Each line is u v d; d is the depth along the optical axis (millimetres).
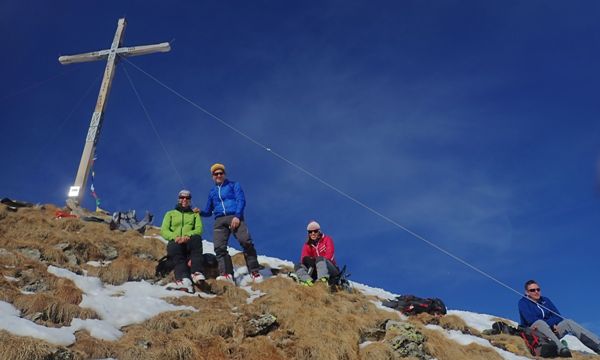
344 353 8445
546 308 11469
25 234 11562
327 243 12719
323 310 9945
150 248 12656
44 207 14602
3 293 8016
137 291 10000
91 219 13797
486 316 14188
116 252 11938
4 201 13797
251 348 8188
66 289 8594
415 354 8844
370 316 10430
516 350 10477
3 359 6117
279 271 13484
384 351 8641
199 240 11258
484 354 9742
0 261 9578
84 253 11375
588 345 10984
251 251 12305
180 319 8617
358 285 14656
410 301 11836
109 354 7070
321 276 11891
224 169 12766
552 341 10531
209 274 12031
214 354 7871
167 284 10688
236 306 9977
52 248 10773
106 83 17141
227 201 12453
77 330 7500
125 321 8344
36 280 9102
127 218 14852
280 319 9305
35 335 6773
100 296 8914
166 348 7488
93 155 15992
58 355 6539
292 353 8336
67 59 18031
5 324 6797
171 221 11469
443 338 9914
